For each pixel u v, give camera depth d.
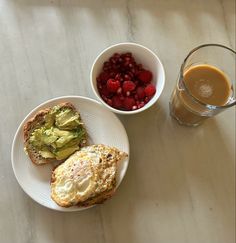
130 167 0.46
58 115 0.44
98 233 0.44
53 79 0.48
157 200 0.45
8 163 0.45
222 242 0.44
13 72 0.48
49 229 0.44
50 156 0.43
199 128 0.48
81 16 0.51
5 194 0.44
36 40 0.49
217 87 0.44
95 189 0.41
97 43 0.50
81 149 0.44
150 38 0.51
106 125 0.46
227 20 0.52
